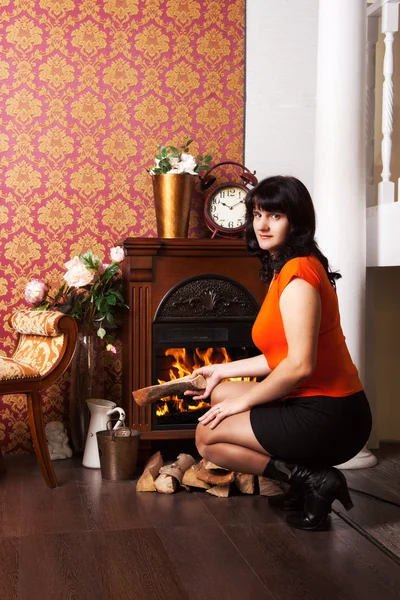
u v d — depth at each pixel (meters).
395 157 4.45
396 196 4.42
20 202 3.96
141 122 4.09
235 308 3.69
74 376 3.81
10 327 3.96
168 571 2.24
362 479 3.44
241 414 2.63
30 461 3.78
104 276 3.70
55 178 4.00
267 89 4.23
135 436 3.37
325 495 2.60
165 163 3.76
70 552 2.40
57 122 3.99
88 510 2.88
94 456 3.62
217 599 2.04
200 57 4.14
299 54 4.24
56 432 3.86
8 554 2.38
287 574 2.22
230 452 2.65
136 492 3.16
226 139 4.19
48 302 3.82
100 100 4.03
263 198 2.55
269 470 2.64
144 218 4.10
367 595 2.07
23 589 2.10
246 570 2.25
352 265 3.65
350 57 3.61
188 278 3.63
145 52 4.08
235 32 4.18
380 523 2.73
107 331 4.05
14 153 3.95
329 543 2.50
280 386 2.48
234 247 3.65
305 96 4.26
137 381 3.60
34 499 3.05
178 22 4.11
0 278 3.95
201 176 4.15
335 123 3.63
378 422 4.31
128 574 2.21
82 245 4.04
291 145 4.26
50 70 3.97
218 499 3.04
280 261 2.54
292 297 2.44
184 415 3.68
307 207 2.55
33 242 3.98
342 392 2.57
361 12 3.63
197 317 3.65
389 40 3.66
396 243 3.58
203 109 4.16
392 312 4.38
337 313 2.60
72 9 3.98
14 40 3.92
